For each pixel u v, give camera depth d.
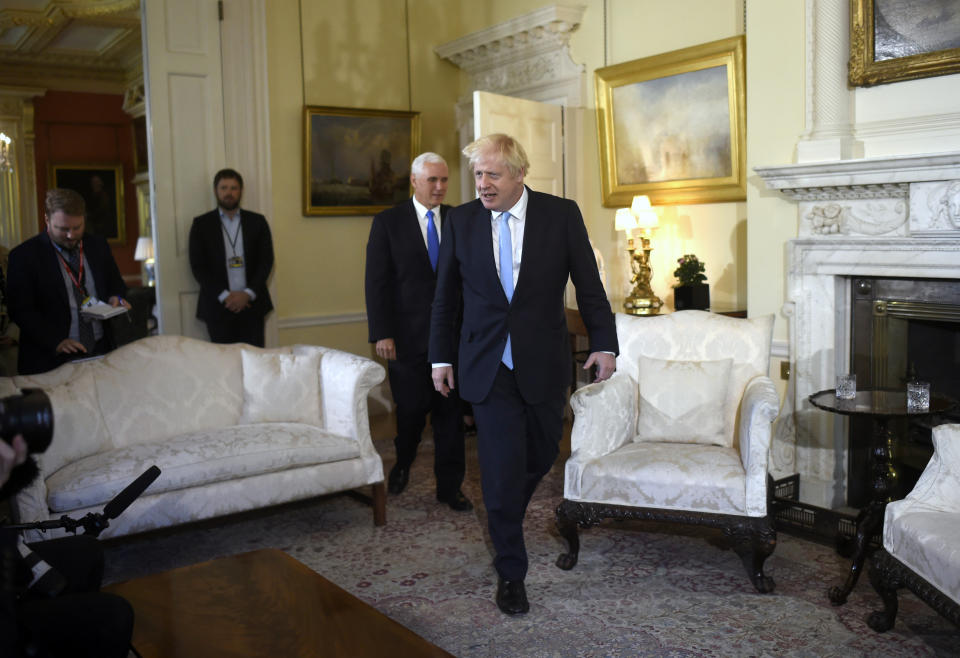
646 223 5.07
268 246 5.48
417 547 3.61
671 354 3.64
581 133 5.86
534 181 5.57
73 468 3.29
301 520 3.99
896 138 3.66
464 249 2.96
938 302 3.59
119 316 4.52
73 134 11.57
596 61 5.77
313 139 6.20
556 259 2.92
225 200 5.27
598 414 3.33
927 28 3.51
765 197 4.14
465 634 2.80
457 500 4.08
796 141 3.98
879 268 3.68
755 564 3.07
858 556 3.01
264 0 5.62
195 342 3.95
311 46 6.21
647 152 5.45
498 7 6.67
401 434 4.25
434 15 6.79
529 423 2.97
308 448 3.61
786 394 4.11
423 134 6.80
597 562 3.39
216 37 5.47
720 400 3.45
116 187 11.94
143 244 10.02
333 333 6.46
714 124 5.02
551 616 2.92
